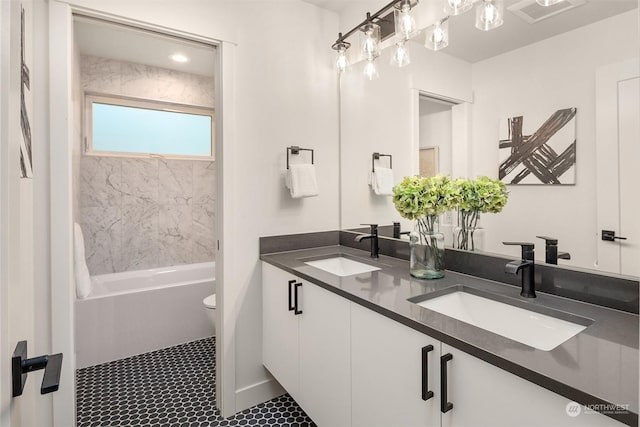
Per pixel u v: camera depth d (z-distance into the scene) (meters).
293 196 1.97
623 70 1.02
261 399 1.98
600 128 1.08
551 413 0.68
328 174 2.22
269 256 1.94
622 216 1.03
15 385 0.56
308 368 1.54
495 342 0.82
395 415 1.07
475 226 1.45
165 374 2.25
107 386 2.10
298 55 2.08
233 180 1.86
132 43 2.69
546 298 1.15
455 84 1.53
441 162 1.62
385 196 1.95
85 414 1.83
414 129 1.76
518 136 1.30
